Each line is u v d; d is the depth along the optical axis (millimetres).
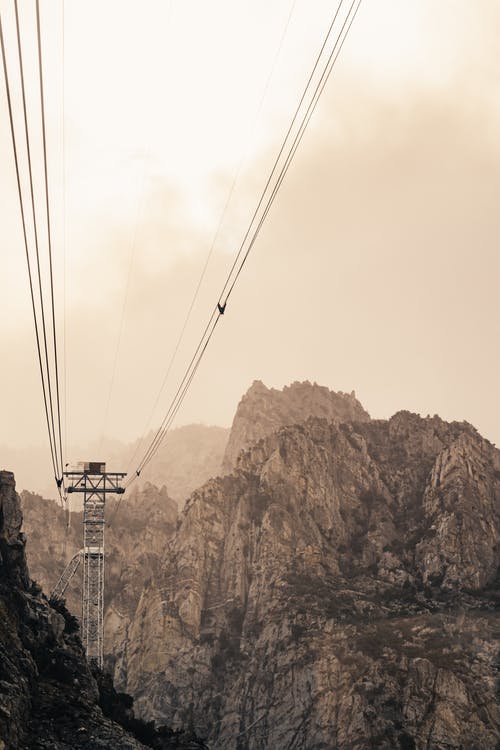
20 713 92625
